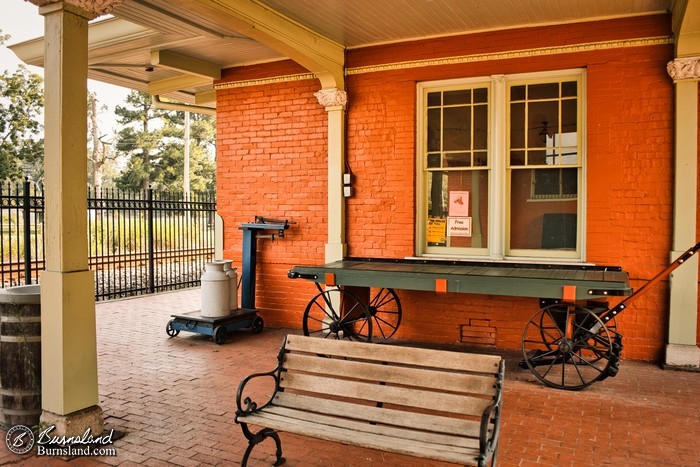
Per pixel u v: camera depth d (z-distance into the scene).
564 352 5.67
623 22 6.62
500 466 3.96
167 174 39.19
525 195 7.27
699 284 6.43
